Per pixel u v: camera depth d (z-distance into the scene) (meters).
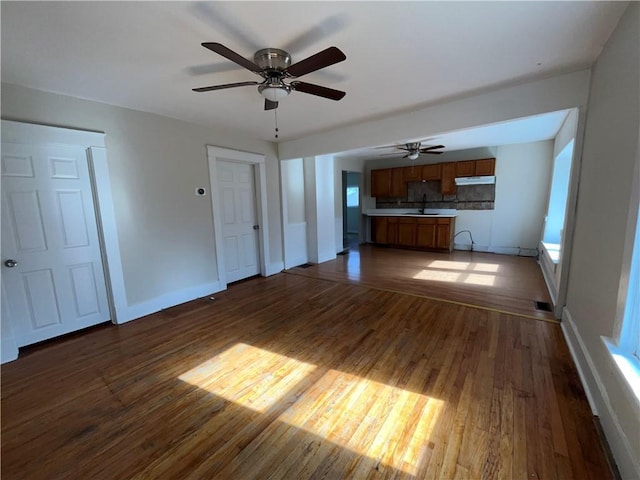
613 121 1.72
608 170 1.77
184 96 2.67
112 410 1.76
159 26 1.61
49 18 1.50
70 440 1.54
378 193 7.34
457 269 4.91
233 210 4.32
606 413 1.47
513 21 1.65
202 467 1.37
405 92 2.72
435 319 2.95
